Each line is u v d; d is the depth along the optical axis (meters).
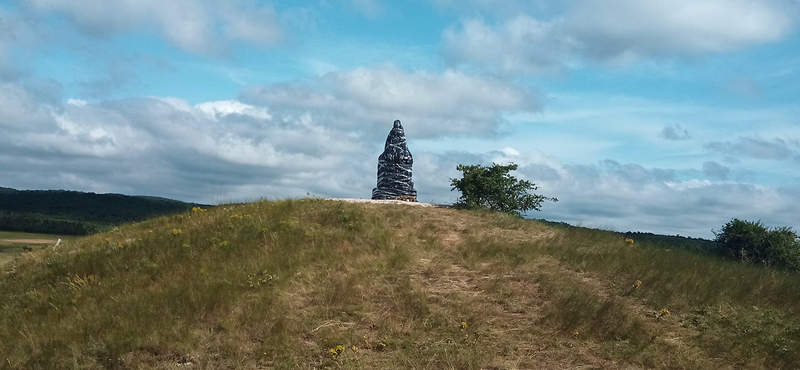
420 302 9.31
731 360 8.25
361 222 13.36
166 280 10.20
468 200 17.89
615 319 9.12
